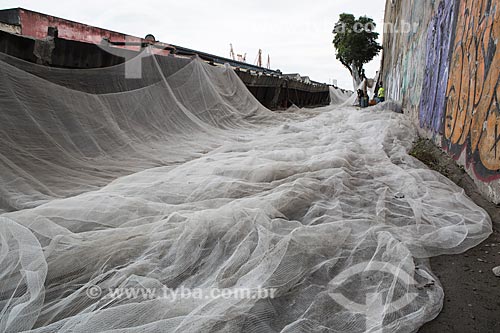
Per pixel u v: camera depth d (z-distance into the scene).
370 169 5.00
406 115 12.88
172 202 3.59
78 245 2.54
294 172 4.51
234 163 4.73
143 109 6.94
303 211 3.39
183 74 8.95
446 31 7.16
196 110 9.08
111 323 1.79
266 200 3.33
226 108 10.41
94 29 11.09
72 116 5.21
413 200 3.77
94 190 3.95
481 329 1.98
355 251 2.63
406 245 2.76
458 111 5.71
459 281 2.47
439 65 7.57
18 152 4.25
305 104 24.97
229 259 2.40
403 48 16.03
